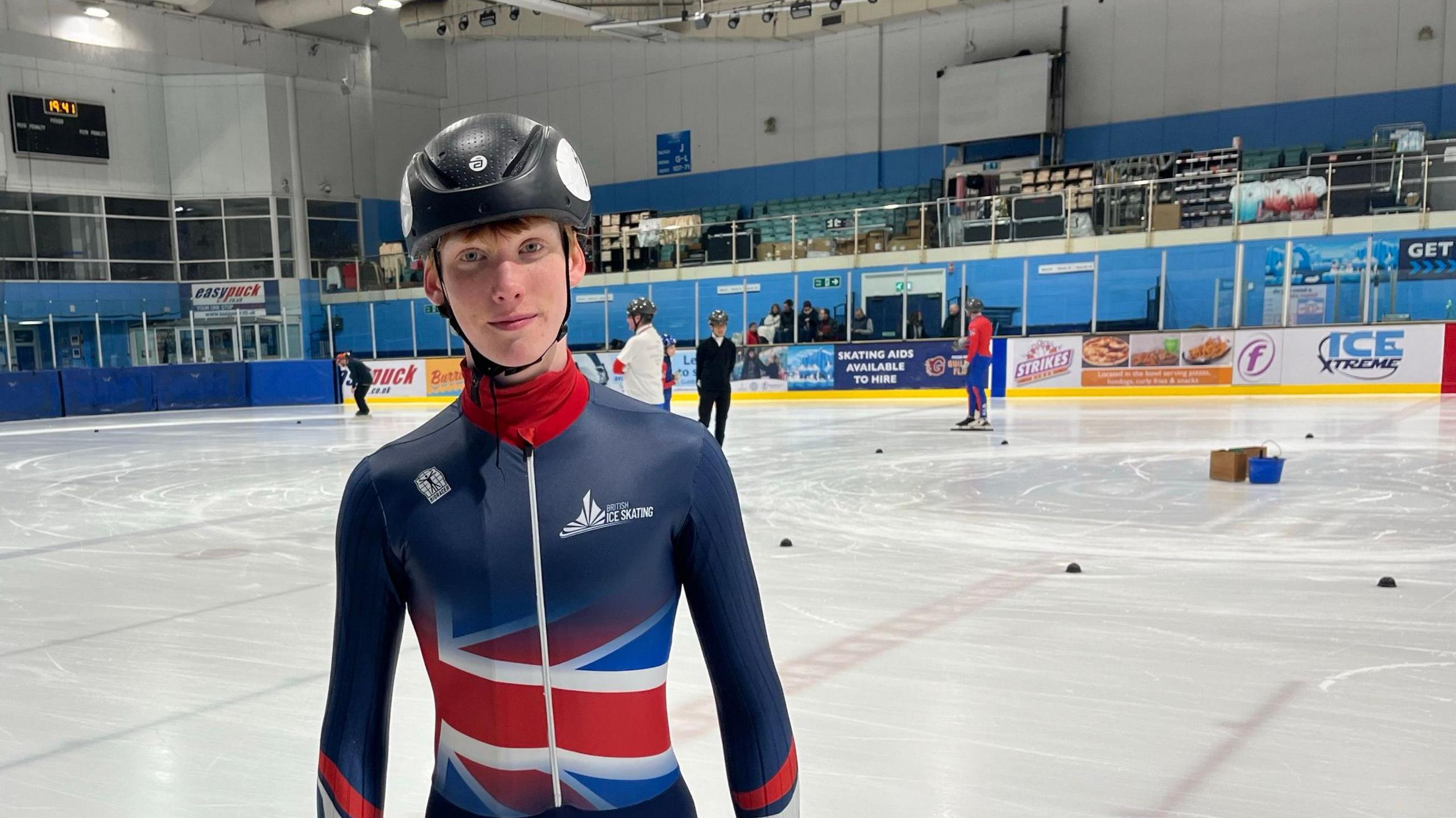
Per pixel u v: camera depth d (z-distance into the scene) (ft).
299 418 57.67
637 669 3.33
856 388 59.31
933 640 11.81
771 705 3.43
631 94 84.94
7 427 55.88
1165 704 9.56
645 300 25.98
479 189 2.92
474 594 3.25
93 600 14.96
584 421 3.37
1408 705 9.42
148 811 7.91
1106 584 14.32
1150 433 34.42
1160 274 56.29
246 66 75.92
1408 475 23.58
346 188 83.61
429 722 9.58
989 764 8.30
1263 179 55.62
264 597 14.87
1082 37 68.23
